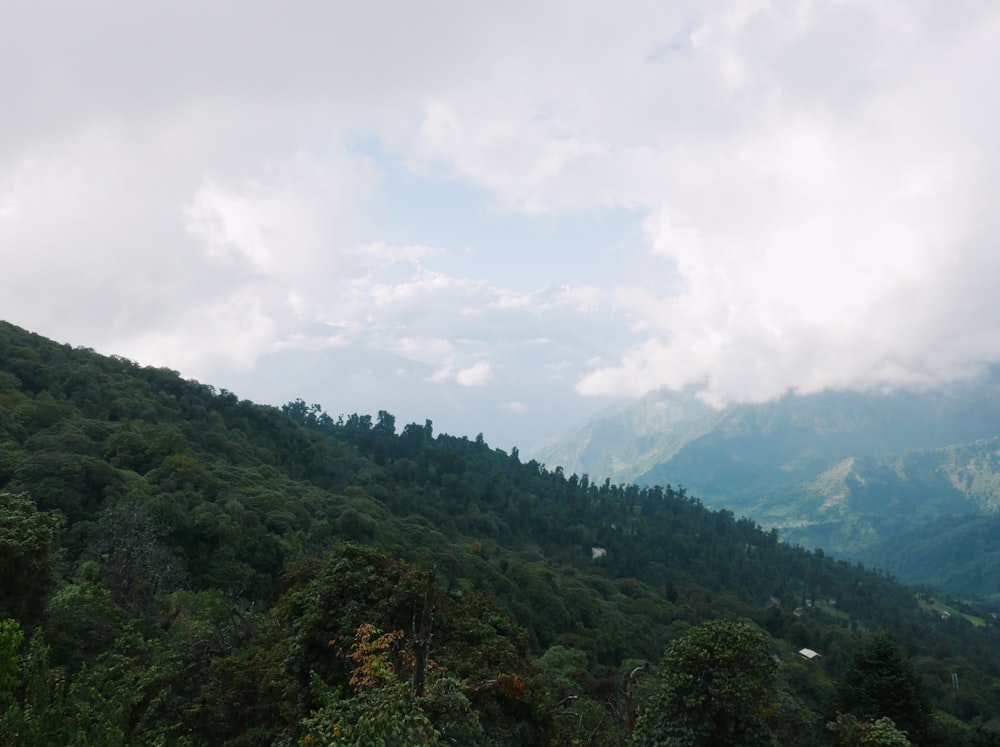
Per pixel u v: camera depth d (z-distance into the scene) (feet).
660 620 309.63
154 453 207.31
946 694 261.24
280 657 72.90
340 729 36.37
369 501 287.07
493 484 463.01
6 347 255.29
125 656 71.61
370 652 58.18
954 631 531.50
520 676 73.72
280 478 270.67
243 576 160.15
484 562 254.68
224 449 274.77
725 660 78.33
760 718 79.00
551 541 431.02
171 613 106.63
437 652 70.28
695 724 77.25
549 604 240.94
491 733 61.36
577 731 83.66
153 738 56.80
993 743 119.96
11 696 40.06
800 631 329.52
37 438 185.26
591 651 209.87
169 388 324.19
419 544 258.78
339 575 73.72
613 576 401.49
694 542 544.21
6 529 64.13
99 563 116.16
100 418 239.91
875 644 122.62
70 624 72.08
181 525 161.99
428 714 46.50
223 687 72.43
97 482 163.12
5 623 41.73
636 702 98.17
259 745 64.34
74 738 40.93
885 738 87.56
